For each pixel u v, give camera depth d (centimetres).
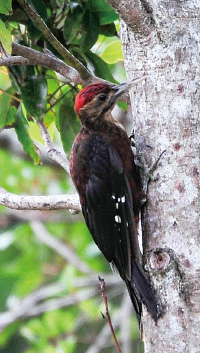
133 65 865
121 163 919
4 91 1077
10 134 1675
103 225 912
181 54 836
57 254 1683
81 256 1622
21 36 1062
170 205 812
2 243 1645
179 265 789
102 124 942
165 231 809
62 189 1675
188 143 820
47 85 1058
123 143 935
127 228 890
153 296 794
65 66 999
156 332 788
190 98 830
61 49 970
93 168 923
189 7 841
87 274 1595
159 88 841
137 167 877
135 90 864
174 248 797
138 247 884
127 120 1681
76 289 1585
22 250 1708
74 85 1072
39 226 1678
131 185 900
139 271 823
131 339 1580
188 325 774
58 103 1088
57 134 1644
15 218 1717
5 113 1084
